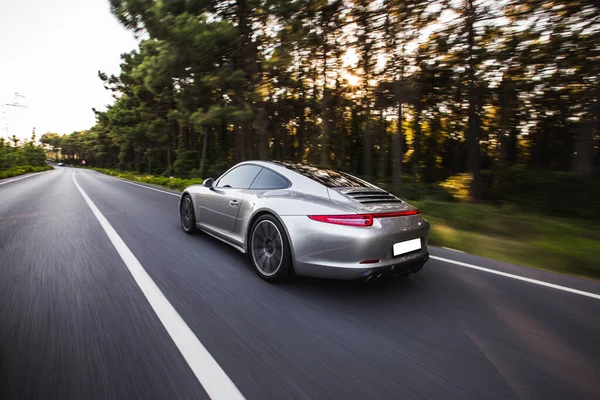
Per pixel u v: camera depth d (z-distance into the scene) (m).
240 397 1.57
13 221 5.79
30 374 1.68
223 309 2.48
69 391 1.57
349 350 2.02
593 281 3.40
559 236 5.06
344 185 3.18
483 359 1.98
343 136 29.72
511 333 2.29
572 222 6.25
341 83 18.11
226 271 3.31
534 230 5.42
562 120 17.89
